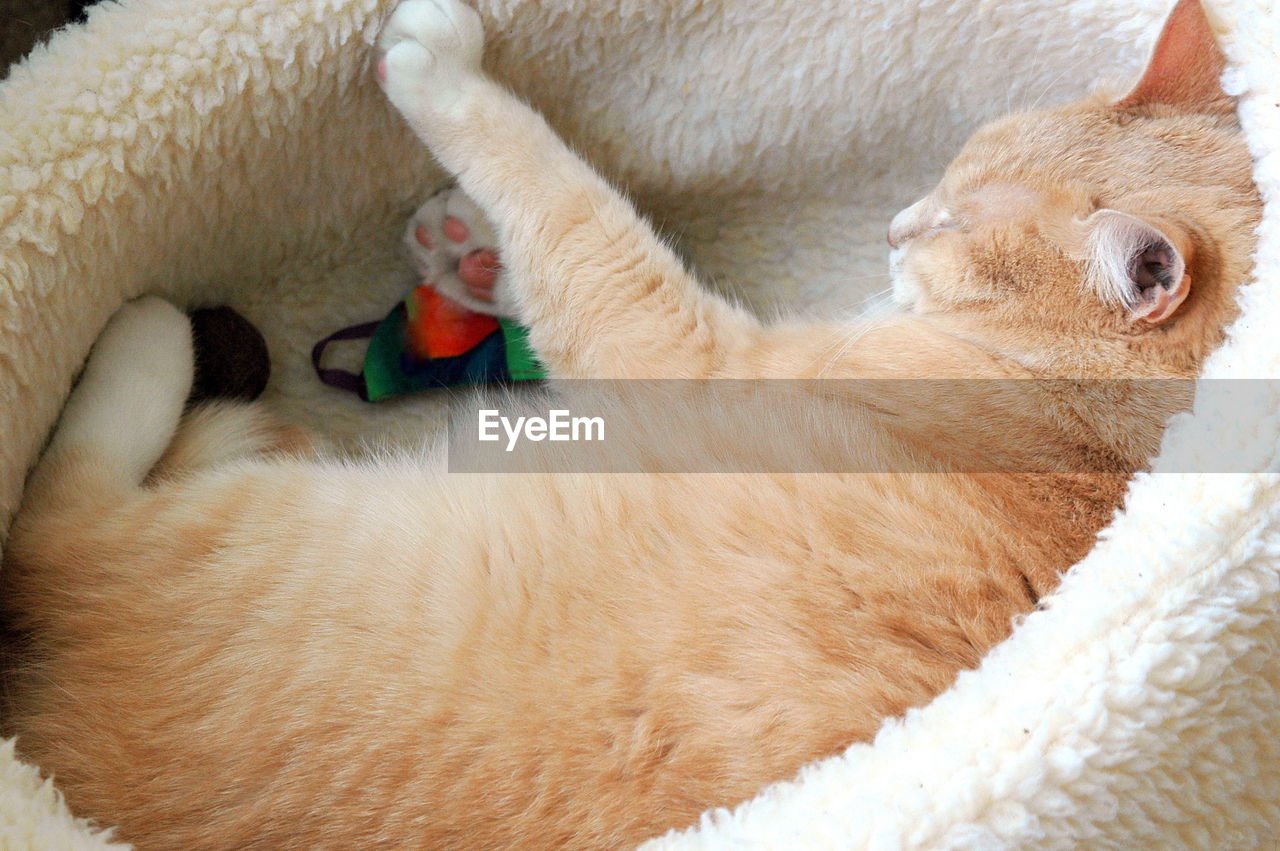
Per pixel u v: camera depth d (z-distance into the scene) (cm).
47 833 50
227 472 59
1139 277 56
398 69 61
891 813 48
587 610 54
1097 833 49
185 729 53
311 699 53
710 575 54
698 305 62
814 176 70
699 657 53
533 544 56
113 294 61
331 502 57
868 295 69
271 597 55
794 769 52
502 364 67
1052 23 64
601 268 62
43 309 57
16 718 55
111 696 54
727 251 72
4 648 56
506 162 62
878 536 55
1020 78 66
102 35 58
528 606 54
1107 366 57
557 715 53
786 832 49
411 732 53
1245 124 57
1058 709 49
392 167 66
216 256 65
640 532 56
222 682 54
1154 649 50
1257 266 55
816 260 71
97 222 58
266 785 53
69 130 57
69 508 57
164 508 57
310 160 64
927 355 60
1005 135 60
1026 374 58
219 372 66
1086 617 50
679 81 66
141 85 58
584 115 67
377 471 59
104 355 60
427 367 67
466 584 55
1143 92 58
